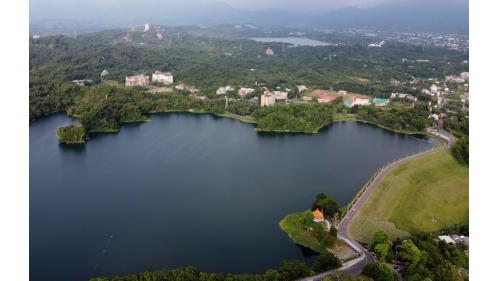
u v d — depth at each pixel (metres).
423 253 185.25
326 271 180.25
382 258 188.00
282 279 172.62
